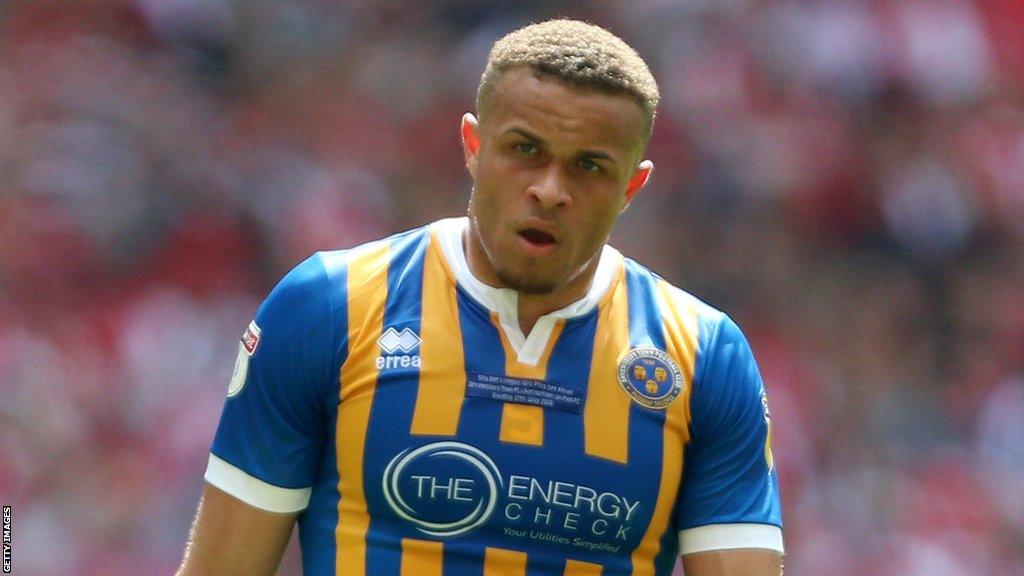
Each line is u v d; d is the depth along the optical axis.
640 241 47.78
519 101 9.77
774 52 52.62
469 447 9.99
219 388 40.22
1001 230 52.19
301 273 10.40
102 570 34.66
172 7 48.91
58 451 36.38
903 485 44.44
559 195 9.73
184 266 43.38
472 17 51.59
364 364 10.12
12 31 46.91
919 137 52.47
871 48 53.25
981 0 54.94
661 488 10.28
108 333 40.47
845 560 41.72
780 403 44.97
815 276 49.44
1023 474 46.50
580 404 10.16
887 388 47.91
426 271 10.42
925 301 50.47
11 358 37.84
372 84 50.03
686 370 10.45
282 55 50.00
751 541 10.44
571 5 52.09
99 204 43.16
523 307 10.29
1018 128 53.69
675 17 52.47
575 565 10.13
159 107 46.62
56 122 44.50
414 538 10.02
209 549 10.34
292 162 47.31
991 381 48.91
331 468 10.23
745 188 49.62
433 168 48.88
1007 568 43.53
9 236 41.72
